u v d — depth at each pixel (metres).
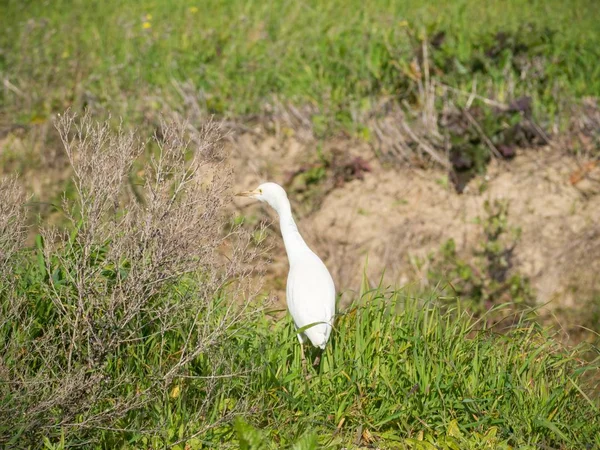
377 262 14.71
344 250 14.98
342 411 7.55
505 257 14.62
